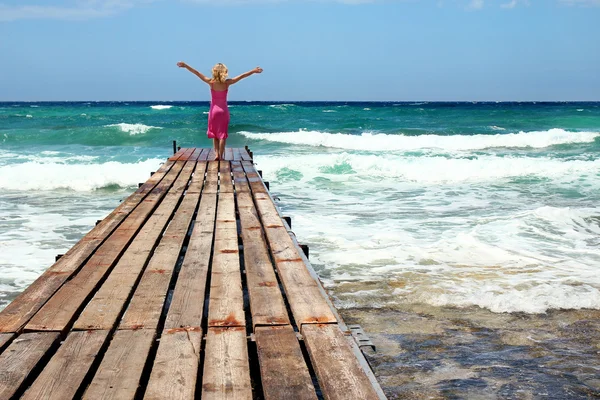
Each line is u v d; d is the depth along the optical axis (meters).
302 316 3.30
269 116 42.22
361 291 5.98
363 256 7.32
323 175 15.62
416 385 3.98
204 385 2.42
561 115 42.69
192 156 13.38
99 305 3.48
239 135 25.64
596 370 4.23
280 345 2.88
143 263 4.48
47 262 7.07
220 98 11.87
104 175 14.40
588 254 7.49
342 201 12.02
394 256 7.31
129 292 3.75
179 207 7.05
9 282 6.23
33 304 3.47
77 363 2.64
